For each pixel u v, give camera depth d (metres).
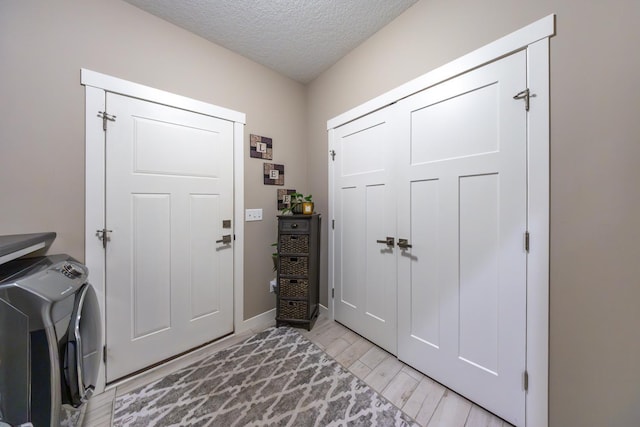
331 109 2.30
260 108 2.26
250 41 1.95
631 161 0.91
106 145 1.50
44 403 0.87
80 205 1.42
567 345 1.06
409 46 1.63
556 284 1.08
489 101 1.27
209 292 1.96
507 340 1.23
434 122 1.51
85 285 1.20
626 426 0.94
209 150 1.94
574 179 1.03
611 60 0.94
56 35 1.34
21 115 1.26
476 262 1.34
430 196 1.54
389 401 1.37
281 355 1.80
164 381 1.54
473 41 1.32
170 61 1.74
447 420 1.25
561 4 1.04
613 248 0.95
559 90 1.06
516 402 1.20
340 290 2.27
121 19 1.54
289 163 2.49
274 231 2.39
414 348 1.64
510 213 1.21
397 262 1.75
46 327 0.87
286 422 1.24
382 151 1.85
